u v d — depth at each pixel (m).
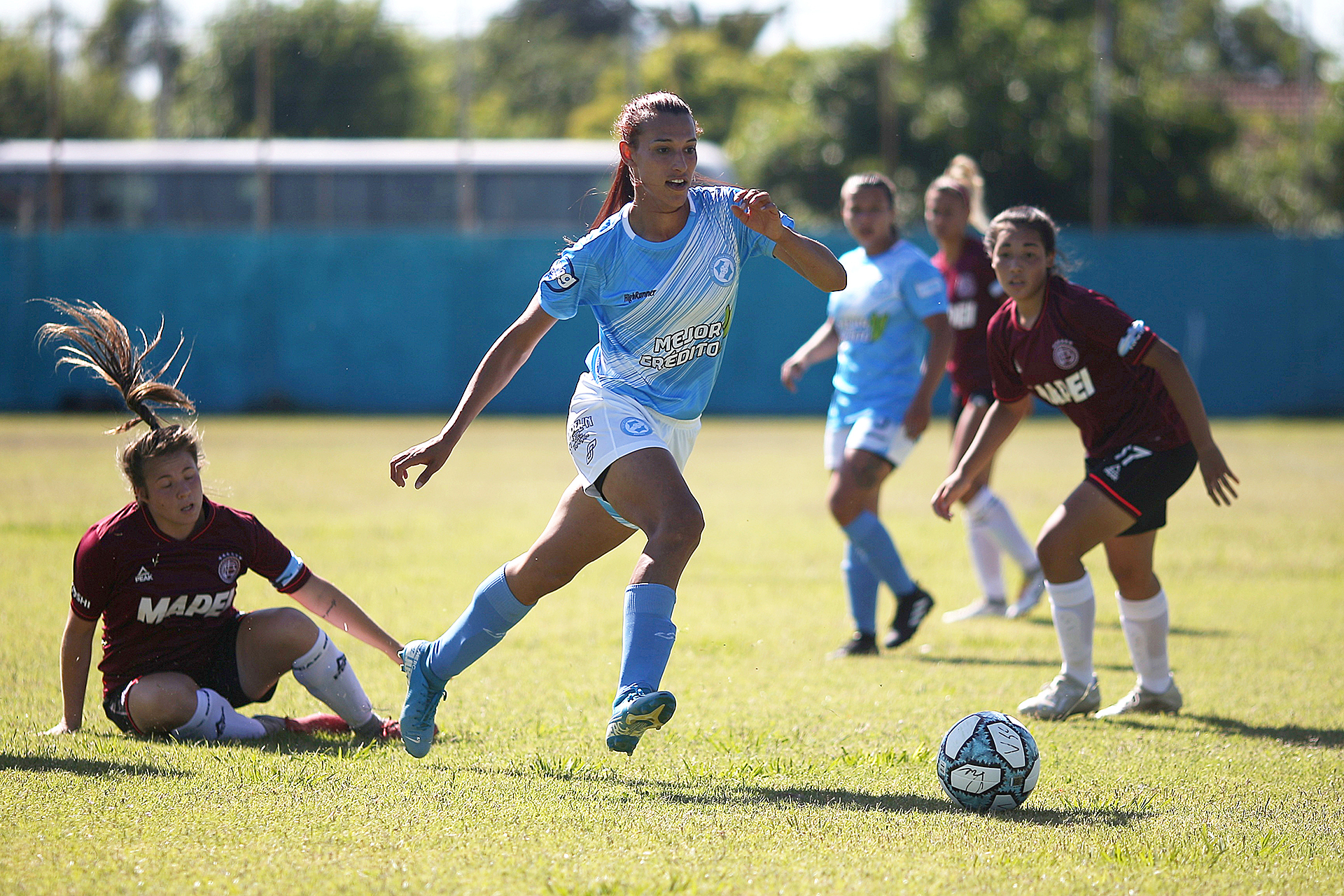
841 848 10.91
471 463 55.19
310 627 15.20
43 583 25.88
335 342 87.44
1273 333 85.38
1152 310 85.31
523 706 17.08
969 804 12.37
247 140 95.31
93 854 10.50
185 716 14.66
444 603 24.53
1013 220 16.75
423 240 87.12
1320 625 23.97
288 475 48.84
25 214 91.81
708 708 17.17
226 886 9.78
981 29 107.44
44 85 112.00
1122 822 11.92
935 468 55.91
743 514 40.47
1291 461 57.16
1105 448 16.89
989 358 17.81
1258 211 111.50
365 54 112.81
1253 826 11.80
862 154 109.81
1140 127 106.25
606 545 13.55
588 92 153.38
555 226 91.69
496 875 10.06
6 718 15.90
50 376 84.94
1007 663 21.02
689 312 13.02
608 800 12.31
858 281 23.31
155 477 14.34
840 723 16.34
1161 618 17.31
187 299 86.50
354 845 10.80
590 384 13.48
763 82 144.88
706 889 9.80
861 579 22.09
